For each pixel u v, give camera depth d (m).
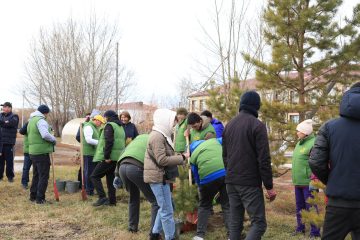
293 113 8.07
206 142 5.69
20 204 8.13
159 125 5.25
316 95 8.05
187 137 6.62
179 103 28.53
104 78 29.36
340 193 3.63
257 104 4.77
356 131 3.66
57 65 31.06
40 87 32.97
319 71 7.86
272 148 7.76
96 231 6.32
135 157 5.57
